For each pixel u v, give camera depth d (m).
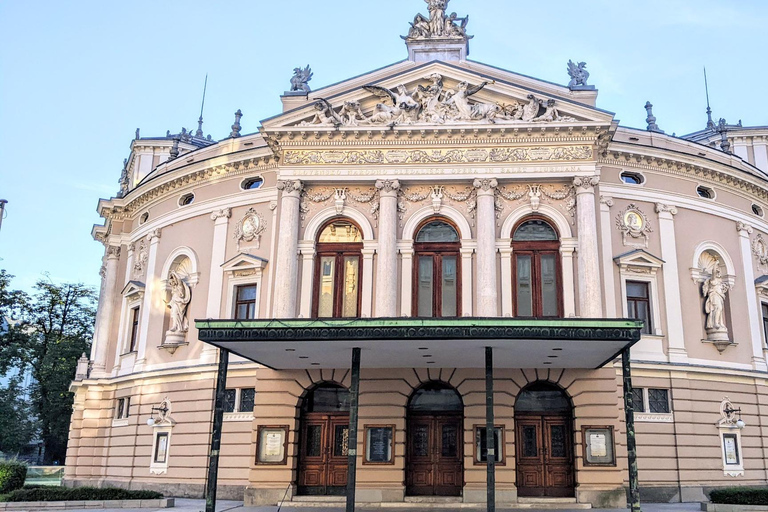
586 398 28.78
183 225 39.53
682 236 35.94
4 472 30.72
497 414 28.72
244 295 36.25
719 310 35.25
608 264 33.84
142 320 40.25
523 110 31.91
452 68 32.62
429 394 30.16
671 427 33.09
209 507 22.64
